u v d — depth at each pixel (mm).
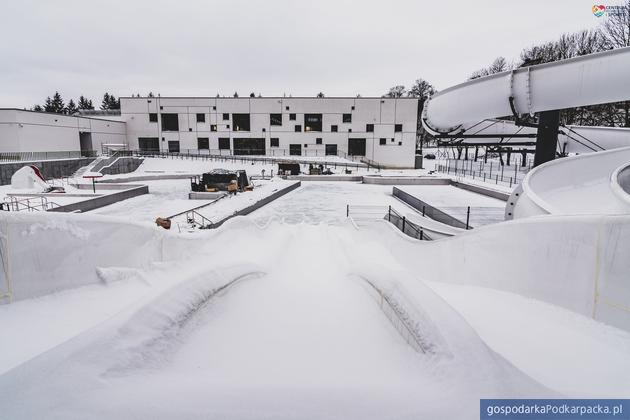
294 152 53750
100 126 48156
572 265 4402
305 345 3070
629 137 29484
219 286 4020
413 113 52281
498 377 2023
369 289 4793
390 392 1899
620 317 3697
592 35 58531
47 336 3148
